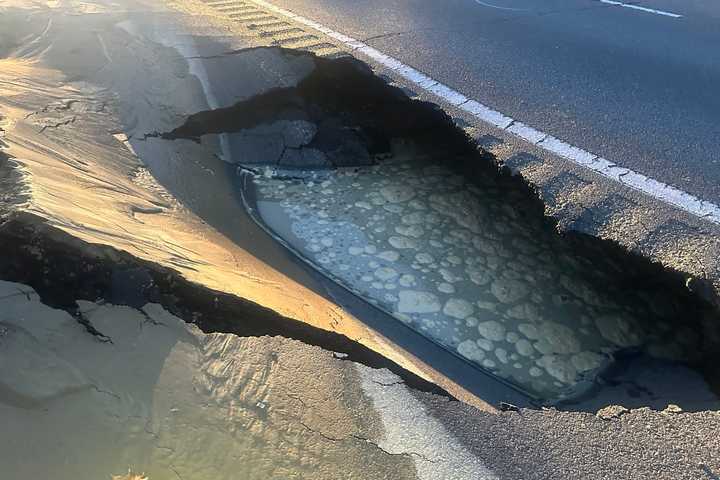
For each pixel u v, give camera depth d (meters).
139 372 1.85
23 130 2.99
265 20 5.64
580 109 4.25
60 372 1.78
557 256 3.38
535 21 6.25
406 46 5.41
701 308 2.69
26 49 4.51
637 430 1.91
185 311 2.04
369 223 3.66
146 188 3.22
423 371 2.41
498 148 3.67
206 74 4.31
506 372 2.73
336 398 1.90
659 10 6.63
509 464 1.76
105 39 4.61
